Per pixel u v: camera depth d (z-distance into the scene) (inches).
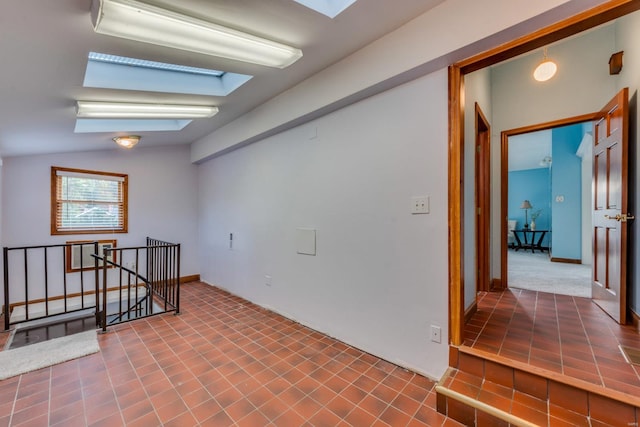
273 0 61.1
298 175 120.4
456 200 75.3
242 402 70.9
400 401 70.8
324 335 108.5
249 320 124.1
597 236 113.7
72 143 137.2
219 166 176.7
